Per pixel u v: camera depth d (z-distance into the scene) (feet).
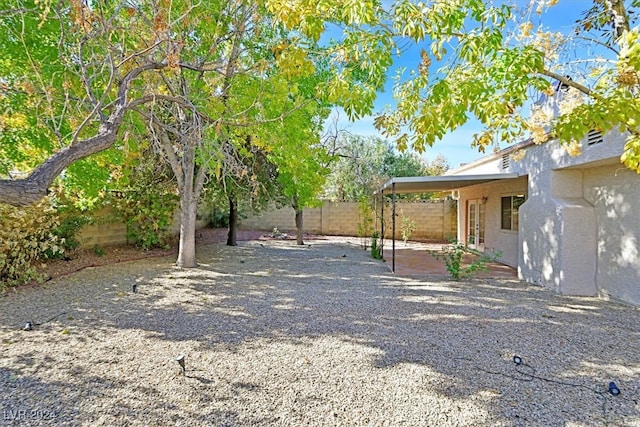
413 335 17.16
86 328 17.65
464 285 28.60
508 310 21.40
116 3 18.83
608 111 11.46
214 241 57.47
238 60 26.91
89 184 28.55
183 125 27.20
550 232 26.94
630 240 22.20
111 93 21.77
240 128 26.22
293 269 35.06
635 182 21.81
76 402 11.09
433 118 13.43
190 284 27.61
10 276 25.73
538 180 28.81
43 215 27.43
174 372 13.15
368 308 21.66
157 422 10.16
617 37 15.03
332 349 15.42
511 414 10.74
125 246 44.09
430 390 12.09
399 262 40.19
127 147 24.41
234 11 23.99
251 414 10.61
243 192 44.50
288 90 25.82
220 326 18.17
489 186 44.83
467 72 14.39
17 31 20.07
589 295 25.13
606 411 10.95
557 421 10.43
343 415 10.61
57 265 32.65
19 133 23.17
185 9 21.66
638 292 21.70
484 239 47.14
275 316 19.93
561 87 18.60
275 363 13.99
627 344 16.15
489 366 13.92
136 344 15.71
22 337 16.34
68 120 18.38
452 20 12.71
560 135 12.95
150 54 19.36
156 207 41.91
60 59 19.15
